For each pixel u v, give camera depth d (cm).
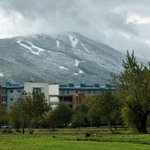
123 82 13625
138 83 13275
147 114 13362
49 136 11581
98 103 14200
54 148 6362
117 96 13800
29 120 17038
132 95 13388
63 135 12256
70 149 6191
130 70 13462
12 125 19538
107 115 14162
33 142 7862
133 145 7131
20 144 7294
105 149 6197
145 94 13212
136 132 13312
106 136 10119
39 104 16762
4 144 7325
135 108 13375
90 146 6794
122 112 13700
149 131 14475
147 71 13312
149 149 6278
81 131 16212
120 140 8569
